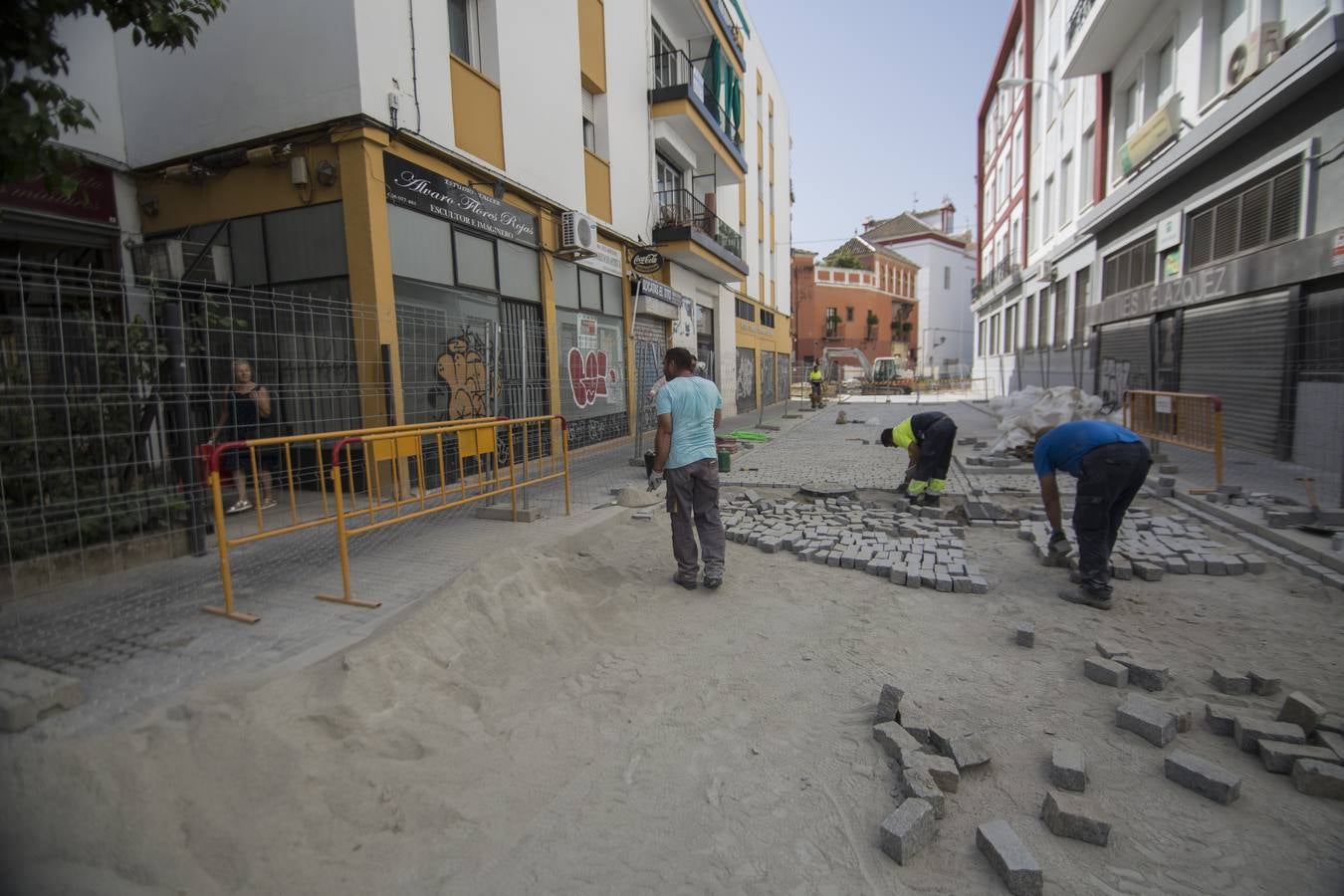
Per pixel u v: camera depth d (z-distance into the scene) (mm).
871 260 56375
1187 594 4965
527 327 9922
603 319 12445
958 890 2188
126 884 1968
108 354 4508
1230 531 6480
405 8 7445
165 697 2916
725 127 18359
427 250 7902
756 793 2670
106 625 3764
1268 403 10273
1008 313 33188
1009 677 3689
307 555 5254
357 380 7051
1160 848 2383
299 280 7398
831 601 4883
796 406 27906
